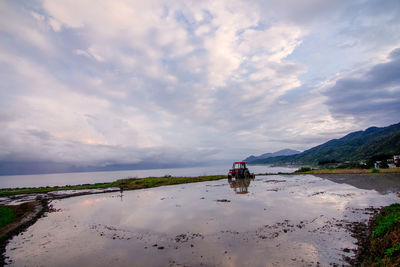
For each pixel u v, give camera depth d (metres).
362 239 7.71
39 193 27.52
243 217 11.27
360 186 20.92
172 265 6.51
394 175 29.30
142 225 10.79
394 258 5.50
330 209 12.23
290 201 14.86
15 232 10.59
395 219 7.77
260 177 38.38
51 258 7.47
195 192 21.97
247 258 6.69
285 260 6.45
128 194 22.78
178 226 10.31
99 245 8.45
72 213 14.32
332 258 6.45
